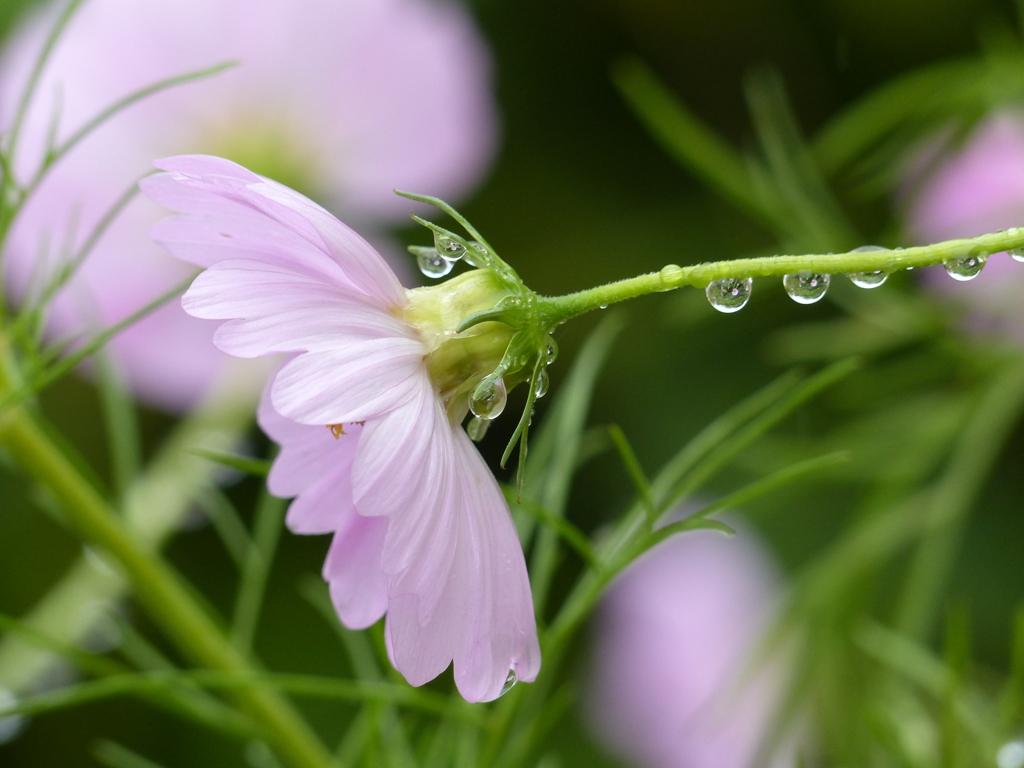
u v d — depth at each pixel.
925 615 0.51
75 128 0.58
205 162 0.40
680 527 0.42
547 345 0.41
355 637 0.46
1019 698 0.47
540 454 0.46
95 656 0.44
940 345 0.56
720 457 0.43
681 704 0.59
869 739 0.49
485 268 0.42
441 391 0.41
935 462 0.54
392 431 0.40
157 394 0.60
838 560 0.51
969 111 0.53
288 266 0.40
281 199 0.40
